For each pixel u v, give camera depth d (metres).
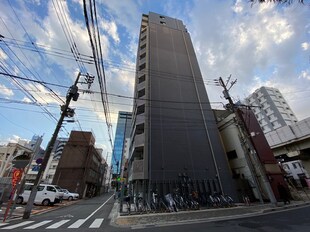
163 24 30.19
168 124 18.41
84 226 7.99
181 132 18.27
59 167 34.97
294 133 21.83
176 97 20.56
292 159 29.22
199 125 19.30
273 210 11.34
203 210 12.09
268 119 56.62
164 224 8.38
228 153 20.42
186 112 19.78
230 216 9.77
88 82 13.17
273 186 16.41
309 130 20.17
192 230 6.94
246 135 15.26
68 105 12.69
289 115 55.75
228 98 16.34
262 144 18.64
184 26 32.06
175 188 14.64
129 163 23.59
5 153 31.33
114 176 29.03
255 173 16.70
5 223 8.31
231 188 15.91
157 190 14.30
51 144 11.61
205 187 15.46
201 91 22.03
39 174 10.73
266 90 59.25
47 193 16.17
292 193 18.81
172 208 12.02
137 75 24.27
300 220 7.91
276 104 56.75
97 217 10.70
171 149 16.88
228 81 16.62
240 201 15.69
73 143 37.91
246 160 17.00
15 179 9.58
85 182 34.06
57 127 12.08
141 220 9.34
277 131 24.03
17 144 32.44
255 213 10.50
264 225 7.30
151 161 15.70
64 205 17.30
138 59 26.52
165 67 22.80
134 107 24.47
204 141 18.36
